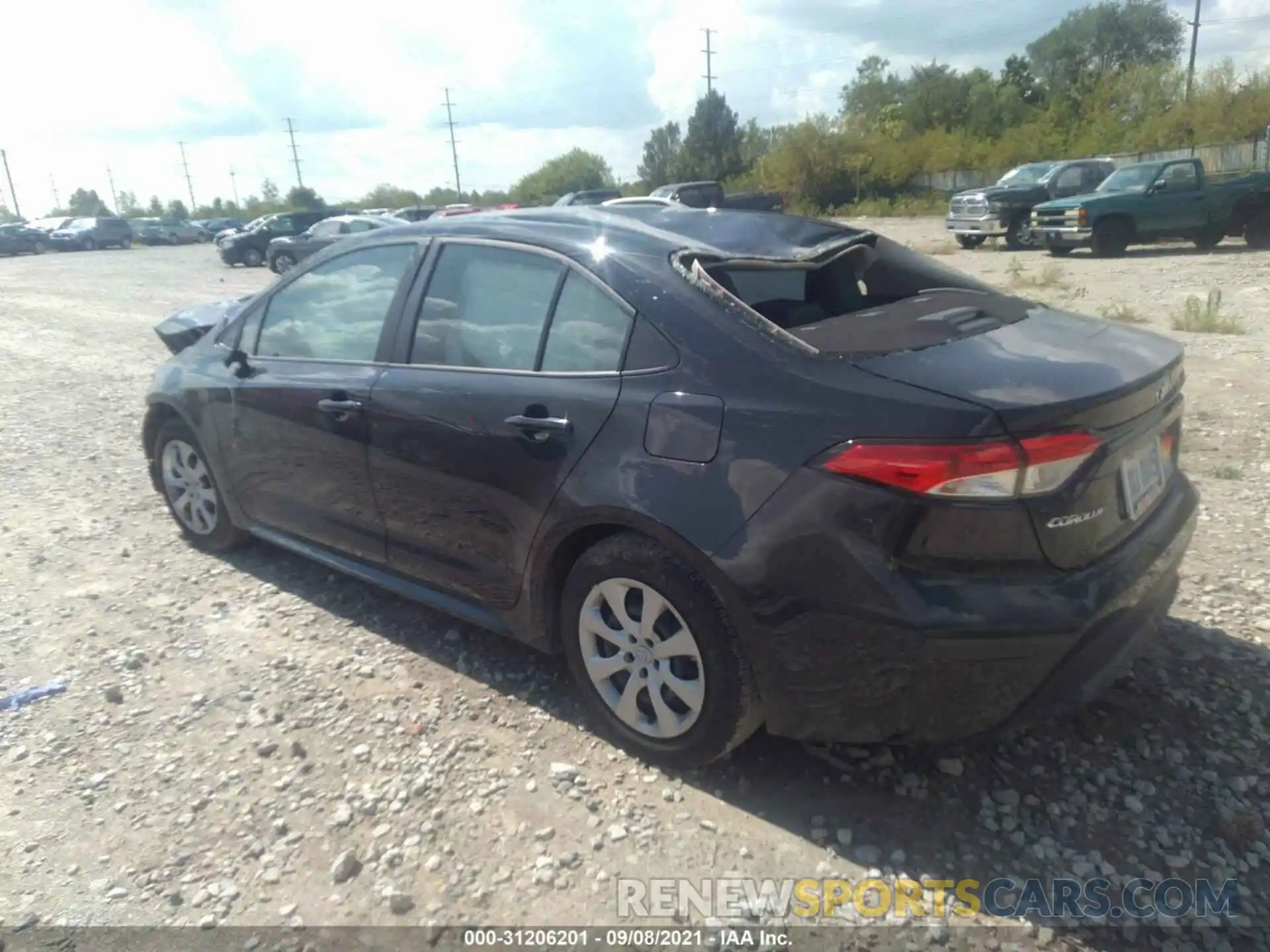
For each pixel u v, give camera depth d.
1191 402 6.89
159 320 15.29
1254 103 34.56
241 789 3.05
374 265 3.94
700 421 2.76
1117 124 42.81
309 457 4.03
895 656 2.50
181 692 3.65
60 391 9.59
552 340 3.24
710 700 2.82
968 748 3.08
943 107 59.25
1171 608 3.88
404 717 3.40
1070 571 2.57
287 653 3.91
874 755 3.08
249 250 28.72
